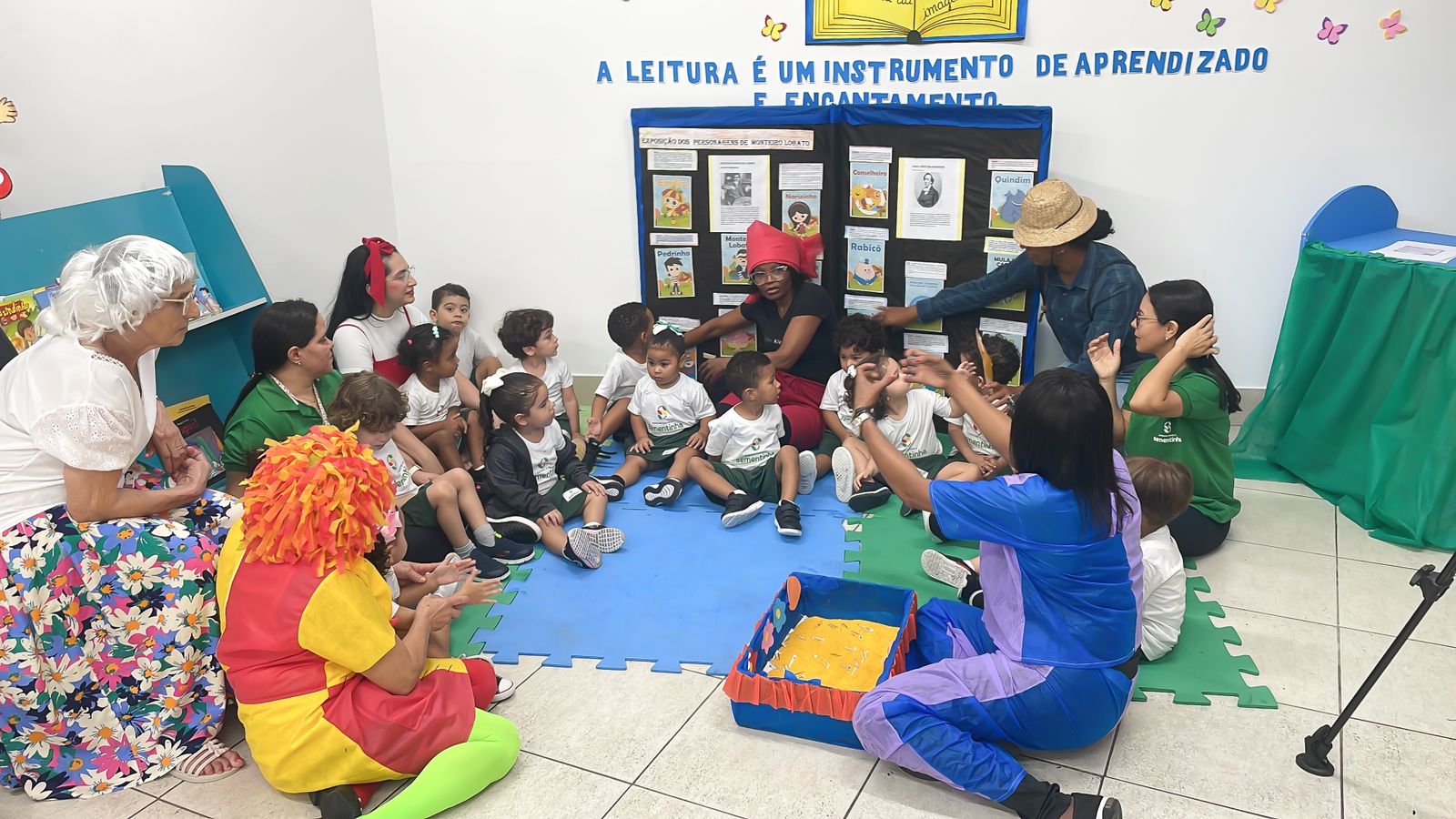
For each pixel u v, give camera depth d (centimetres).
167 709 213
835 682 227
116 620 206
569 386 379
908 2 339
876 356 331
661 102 372
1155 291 276
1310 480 322
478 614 267
